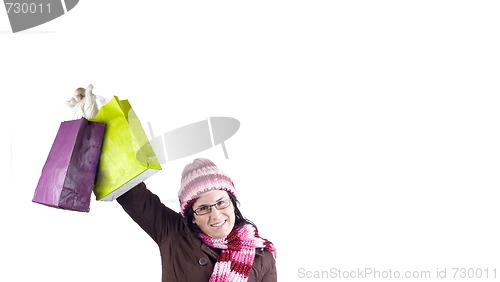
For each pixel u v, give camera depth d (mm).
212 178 2402
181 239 2430
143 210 2371
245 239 2484
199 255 2414
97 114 2152
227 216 2412
